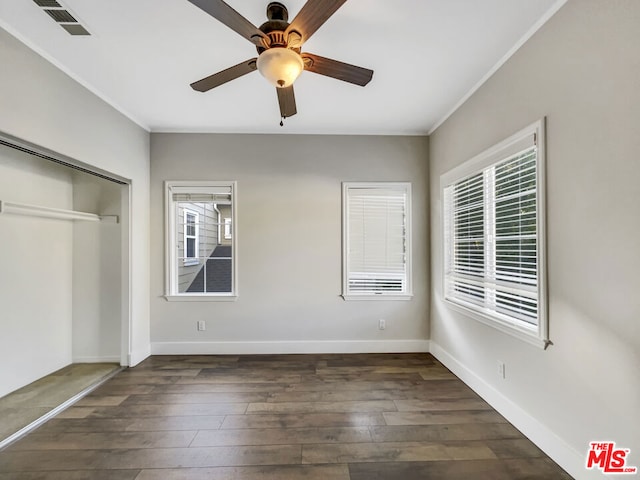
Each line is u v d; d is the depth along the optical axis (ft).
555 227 5.65
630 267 4.36
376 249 11.62
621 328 4.49
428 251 11.56
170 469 5.51
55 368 9.73
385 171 11.51
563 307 5.49
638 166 4.25
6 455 5.86
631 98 4.32
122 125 9.57
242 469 5.51
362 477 5.32
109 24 5.87
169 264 11.26
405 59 7.08
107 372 9.63
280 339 11.35
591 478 4.92
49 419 7.07
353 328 11.45
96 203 10.44
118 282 10.45
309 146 11.44
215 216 12.00
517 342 6.70
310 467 5.56
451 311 9.78
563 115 5.44
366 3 5.40
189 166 11.26
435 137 10.97
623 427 4.48
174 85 8.17
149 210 11.17
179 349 11.21
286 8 5.51
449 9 5.56
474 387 8.40
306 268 11.40
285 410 7.43
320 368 9.98
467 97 8.73
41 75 6.70
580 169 5.12
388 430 6.63
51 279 9.64
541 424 6.00
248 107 9.45
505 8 5.56
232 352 11.27
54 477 5.33
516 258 6.89
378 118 10.31
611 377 4.64
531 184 6.38
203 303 11.28
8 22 5.81
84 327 10.45
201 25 5.91
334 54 6.89
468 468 5.53
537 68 6.02
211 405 7.67
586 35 4.96
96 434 6.51
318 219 11.43
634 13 4.26
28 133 6.42
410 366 10.16
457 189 9.59
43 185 9.39
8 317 8.40
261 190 11.35
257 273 11.33
